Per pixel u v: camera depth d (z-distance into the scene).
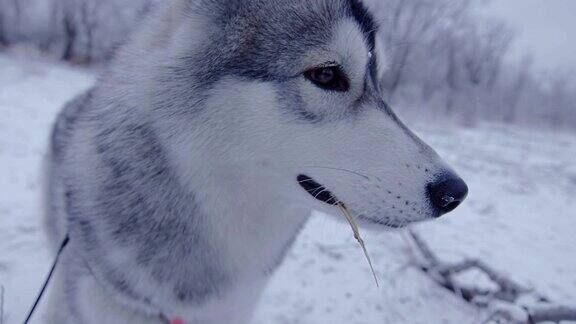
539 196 1.91
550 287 0.97
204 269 0.50
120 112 0.49
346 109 0.49
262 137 0.48
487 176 2.12
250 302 0.56
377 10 0.56
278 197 0.50
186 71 0.48
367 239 1.09
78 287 0.53
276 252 0.55
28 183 1.10
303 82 0.48
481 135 4.04
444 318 0.82
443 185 0.48
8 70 2.95
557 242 1.33
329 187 0.49
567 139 5.79
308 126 0.48
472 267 0.93
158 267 0.49
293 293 0.81
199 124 0.47
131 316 0.52
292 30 0.48
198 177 0.48
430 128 3.62
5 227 0.87
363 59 0.49
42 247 0.81
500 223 1.42
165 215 0.48
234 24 0.48
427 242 1.05
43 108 2.00
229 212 0.50
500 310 0.78
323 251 0.99
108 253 0.50
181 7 0.50
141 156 0.48
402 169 0.48
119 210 0.49
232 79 0.47
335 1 0.49
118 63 0.52
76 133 0.53
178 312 0.51
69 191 0.52
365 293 0.85
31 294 0.71
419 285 0.91
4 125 1.58
